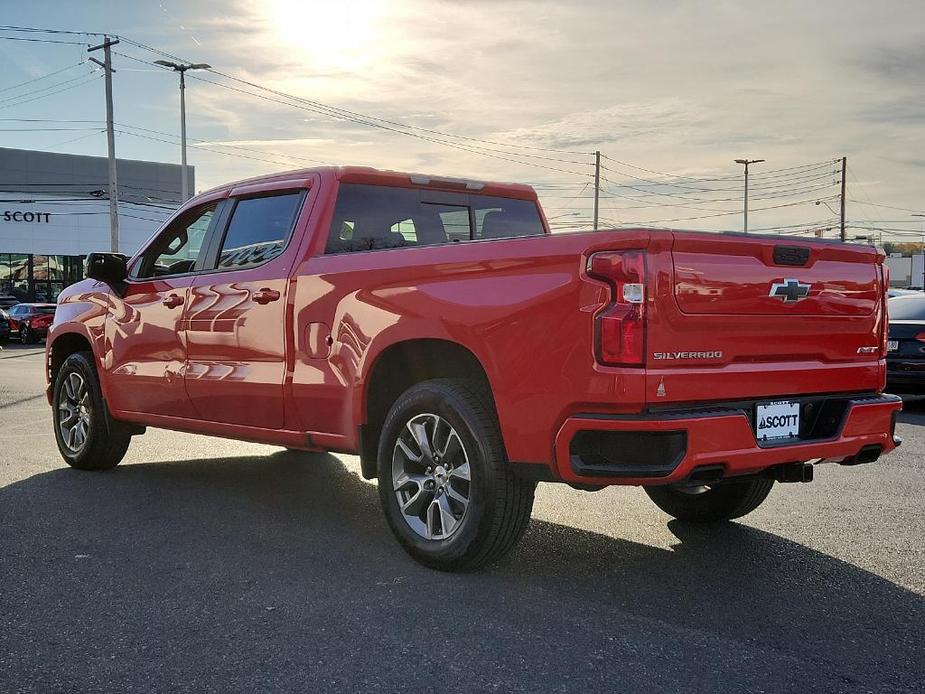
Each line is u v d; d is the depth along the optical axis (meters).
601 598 3.88
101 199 45.88
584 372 3.64
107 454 6.51
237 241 5.55
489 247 4.01
